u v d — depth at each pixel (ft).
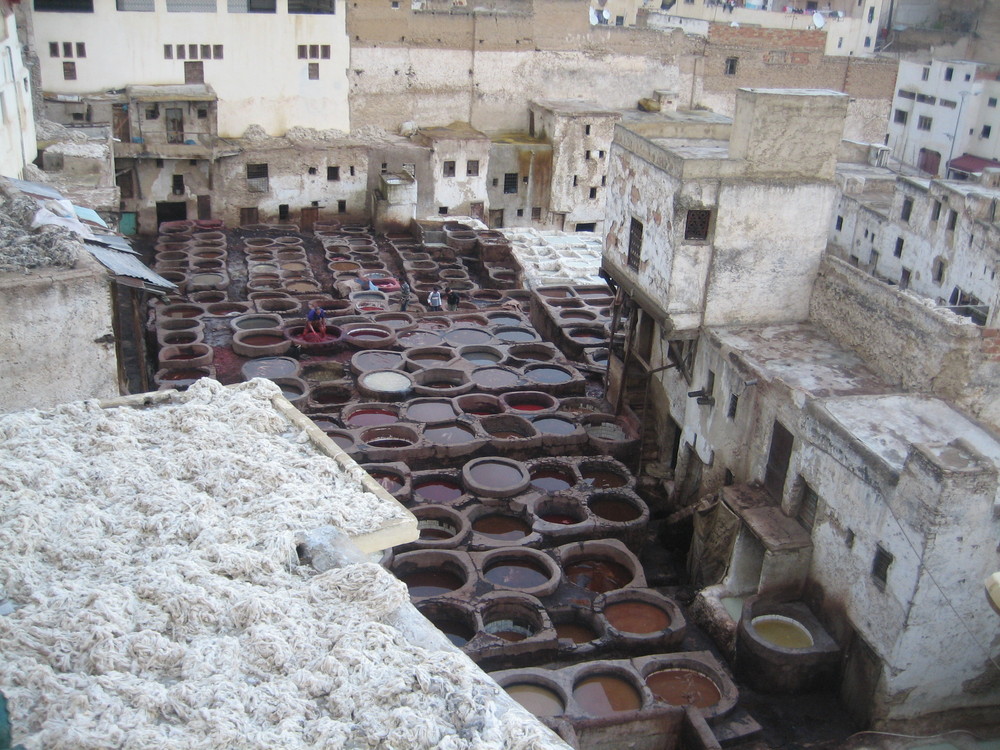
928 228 139.54
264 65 177.27
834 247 169.78
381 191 177.27
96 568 35.32
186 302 131.34
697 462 95.30
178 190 170.60
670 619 76.18
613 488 93.91
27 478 39.47
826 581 74.02
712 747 62.49
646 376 103.30
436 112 200.44
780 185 88.02
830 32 266.36
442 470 93.66
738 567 79.41
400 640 33.17
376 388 108.17
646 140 92.94
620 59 212.43
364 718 29.37
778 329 92.43
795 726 69.46
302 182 177.78
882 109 241.96
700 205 86.89
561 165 195.42
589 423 105.29
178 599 33.04
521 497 90.17
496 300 144.25
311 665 31.68
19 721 28.14
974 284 126.62
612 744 64.80
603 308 135.03
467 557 80.33
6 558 34.71
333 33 180.75
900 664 66.39
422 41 193.06
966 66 221.87
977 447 70.28
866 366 84.74
